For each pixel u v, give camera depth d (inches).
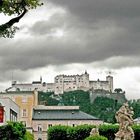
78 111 6673.2
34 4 1423.5
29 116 6540.4
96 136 2684.5
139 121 6392.7
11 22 1402.6
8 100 4099.4
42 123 6510.8
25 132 2583.7
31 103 6584.6
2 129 2417.6
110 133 3631.9
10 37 1419.8
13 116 4532.5
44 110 6712.6
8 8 1403.8
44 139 6402.6
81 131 3777.1
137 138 3548.2
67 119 6496.1
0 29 1393.9
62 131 3897.6
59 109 6692.9
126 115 2529.5
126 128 2527.1
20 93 6624.0
